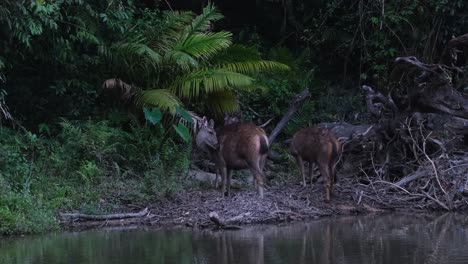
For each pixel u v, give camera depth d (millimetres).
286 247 9633
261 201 12469
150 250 9570
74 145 14055
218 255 9141
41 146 14141
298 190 13453
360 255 9000
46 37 14633
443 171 13625
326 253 9156
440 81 14289
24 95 15414
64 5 14594
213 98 16328
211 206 12398
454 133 14336
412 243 9844
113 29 15039
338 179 14109
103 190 13070
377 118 15211
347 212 12906
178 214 12297
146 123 15047
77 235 11023
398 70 14750
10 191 11969
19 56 15203
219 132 12953
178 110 14578
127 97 15367
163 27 15984
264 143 12664
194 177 14156
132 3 15758
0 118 14250
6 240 10711
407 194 13609
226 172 12953
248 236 10633
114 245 10016
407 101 14562
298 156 13492
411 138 14273
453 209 13242
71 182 13344
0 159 12930
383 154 14641
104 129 14398
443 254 8984
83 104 15430
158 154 14305
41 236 11031
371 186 13742
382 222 11938
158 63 15578
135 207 12680
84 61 15266
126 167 14555
